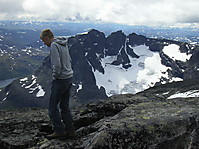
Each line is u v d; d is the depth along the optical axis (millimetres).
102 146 1922
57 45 2645
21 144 3160
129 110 2965
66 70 2736
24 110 6633
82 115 4477
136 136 2086
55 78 2664
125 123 2287
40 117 5254
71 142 2652
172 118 2414
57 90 2748
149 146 2053
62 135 2842
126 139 2039
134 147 2012
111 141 1985
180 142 2172
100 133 2039
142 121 2354
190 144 2188
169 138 2139
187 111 2676
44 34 2766
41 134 3561
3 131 4109
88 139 2549
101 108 4160
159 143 2082
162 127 2230
